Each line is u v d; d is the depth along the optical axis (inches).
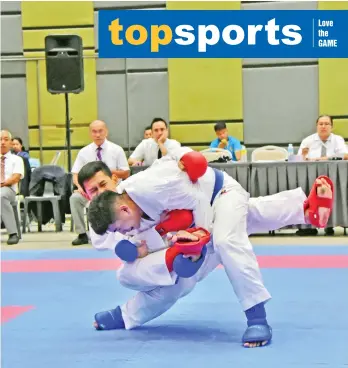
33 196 295.4
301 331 102.0
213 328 106.3
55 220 289.9
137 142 376.8
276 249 214.4
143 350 92.4
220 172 103.4
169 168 96.0
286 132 365.7
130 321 105.6
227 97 367.9
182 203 95.3
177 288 102.7
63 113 380.2
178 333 103.0
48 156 382.6
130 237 101.2
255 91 366.6
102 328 106.4
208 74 368.2
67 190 297.7
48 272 176.9
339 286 144.4
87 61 375.9
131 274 99.1
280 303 126.1
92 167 98.6
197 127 371.2
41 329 107.7
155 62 371.9
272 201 104.3
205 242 91.8
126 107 376.2
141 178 94.7
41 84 381.1
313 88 362.0
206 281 154.7
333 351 89.0
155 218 96.5
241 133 368.8
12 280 164.4
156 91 373.4
